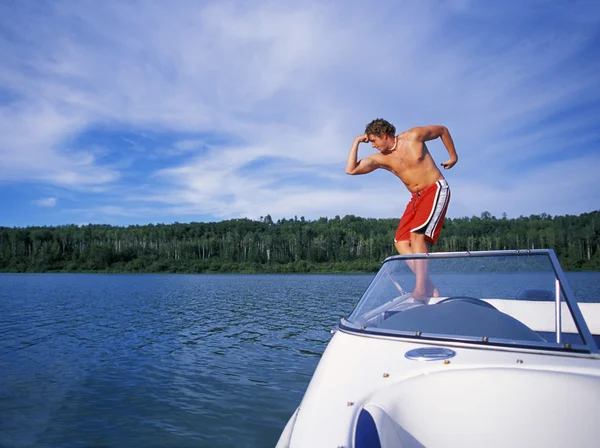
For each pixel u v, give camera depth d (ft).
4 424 21.83
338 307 84.33
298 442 6.49
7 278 300.40
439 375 7.24
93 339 46.57
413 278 9.57
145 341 45.37
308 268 457.27
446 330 8.37
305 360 36.14
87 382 29.37
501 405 6.86
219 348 41.37
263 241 529.04
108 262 504.02
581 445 6.44
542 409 6.68
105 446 19.29
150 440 19.94
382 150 13.24
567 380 6.68
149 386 28.50
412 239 13.06
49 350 40.42
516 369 7.01
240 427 21.44
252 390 27.55
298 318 66.03
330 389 7.59
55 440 19.95
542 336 8.35
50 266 491.31
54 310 79.87
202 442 19.72
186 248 548.72
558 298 8.14
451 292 9.23
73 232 582.76
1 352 39.58
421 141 12.93
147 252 544.21
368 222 603.26
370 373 7.73
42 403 25.03
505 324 8.25
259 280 261.24
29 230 606.14
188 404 24.85
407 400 7.17
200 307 85.51
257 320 63.46
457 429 6.96
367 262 466.70
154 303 95.55
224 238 578.25
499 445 6.77
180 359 36.52
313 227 647.56
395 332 8.54
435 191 12.78
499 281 8.88
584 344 7.33
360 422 6.39
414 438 6.95
